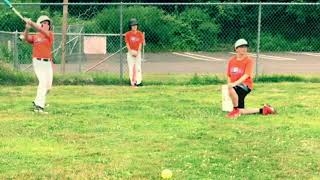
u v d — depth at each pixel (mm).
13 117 12344
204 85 17828
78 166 8461
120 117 12352
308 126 11406
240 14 38594
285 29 38656
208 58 31234
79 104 14109
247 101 14609
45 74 12898
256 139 10195
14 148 9602
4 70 18047
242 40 12742
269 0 38719
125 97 15289
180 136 10461
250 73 12680
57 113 12844
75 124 11578
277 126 11367
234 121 11906
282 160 8789
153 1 39062
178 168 8352
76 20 34594
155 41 36281
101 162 8688
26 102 14359
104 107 13633
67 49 23953
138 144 9836
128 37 17531
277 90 16594
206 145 9750
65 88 17016
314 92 16234
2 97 15203
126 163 8609
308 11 38125
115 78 18047
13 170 8273
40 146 9734
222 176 7961
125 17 34625
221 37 38438
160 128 11172
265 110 12648
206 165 8492
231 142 9969
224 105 13117
